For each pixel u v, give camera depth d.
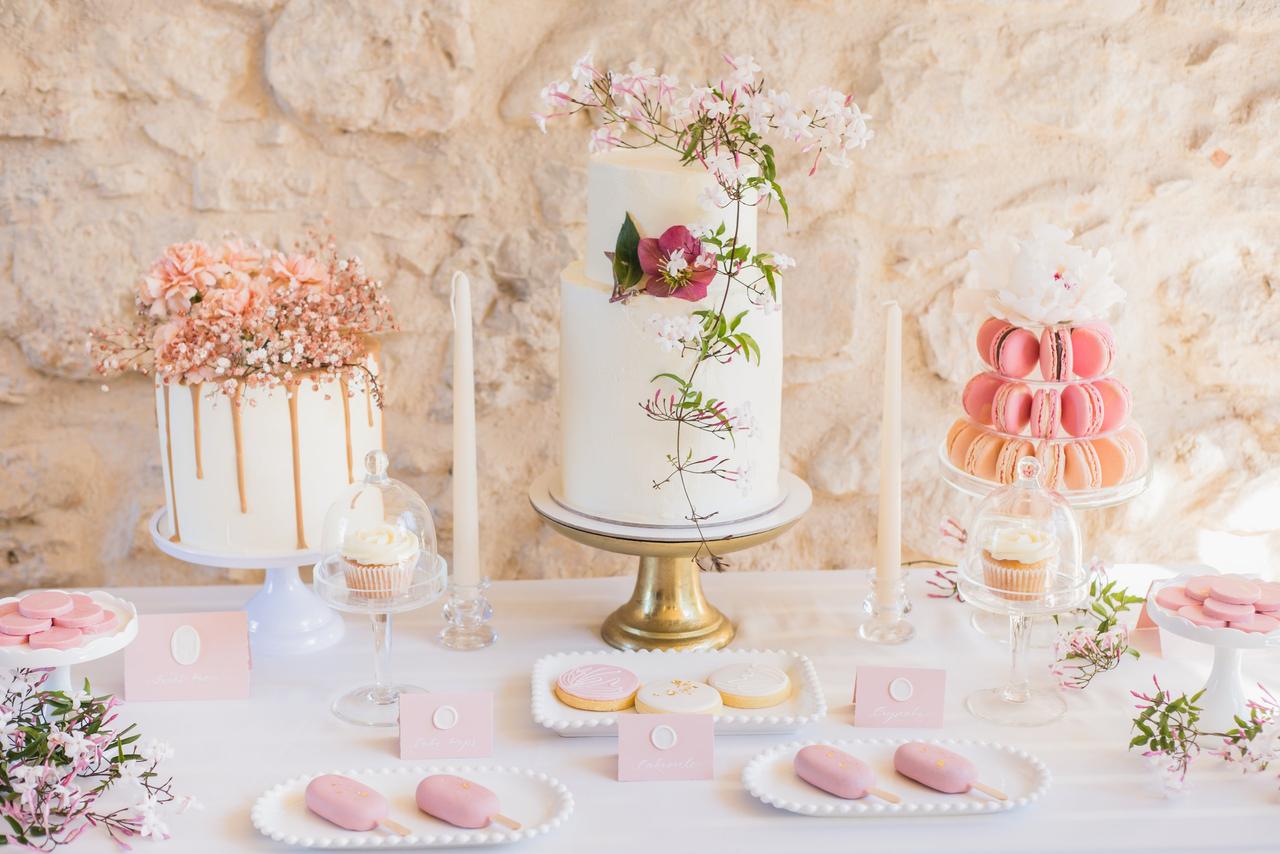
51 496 1.88
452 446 1.89
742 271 1.39
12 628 1.26
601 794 1.23
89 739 1.20
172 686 1.41
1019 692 1.41
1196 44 1.82
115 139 1.78
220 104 1.78
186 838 1.15
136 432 1.88
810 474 1.95
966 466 1.54
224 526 1.46
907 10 1.81
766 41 1.81
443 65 1.78
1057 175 1.86
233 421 1.42
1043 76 1.82
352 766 1.28
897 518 1.56
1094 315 1.49
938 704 1.36
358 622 1.63
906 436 1.93
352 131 1.80
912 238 1.88
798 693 1.41
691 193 1.35
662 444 1.42
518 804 1.20
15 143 1.76
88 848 1.13
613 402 1.42
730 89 1.35
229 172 1.80
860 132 1.36
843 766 1.21
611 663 1.45
